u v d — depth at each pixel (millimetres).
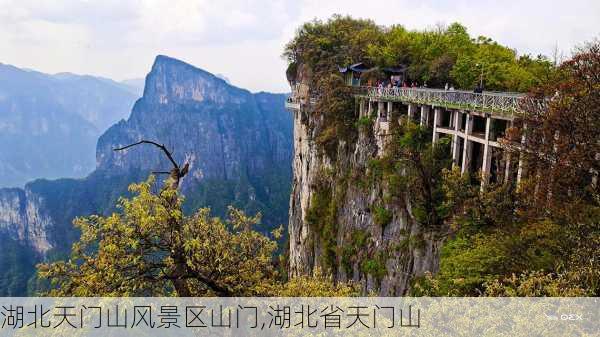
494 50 50406
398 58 59844
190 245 17781
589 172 21594
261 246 20266
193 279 19984
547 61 48812
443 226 34781
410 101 43312
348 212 52094
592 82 22078
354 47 66062
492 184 29031
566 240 20641
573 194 21953
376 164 45969
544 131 22797
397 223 40969
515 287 17766
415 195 38094
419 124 42688
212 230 19406
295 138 78000
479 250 24453
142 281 17719
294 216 75438
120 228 17203
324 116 61594
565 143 21828
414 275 36375
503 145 27562
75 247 17500
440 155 38469
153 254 18734
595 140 21344
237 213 20766
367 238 46188
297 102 76000
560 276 16656
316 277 20031
